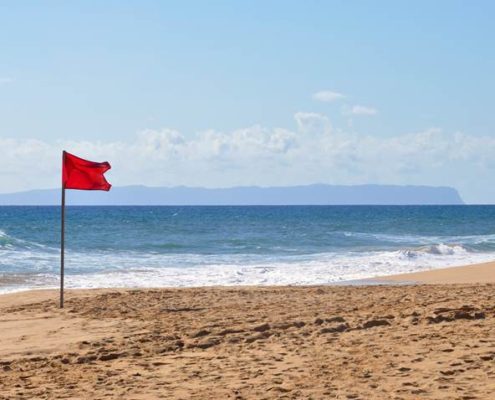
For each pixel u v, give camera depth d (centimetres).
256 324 1312
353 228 8100
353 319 1316
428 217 13012
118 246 4825
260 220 10694
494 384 779
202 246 4984
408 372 852
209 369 933
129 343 1184
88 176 1697
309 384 819
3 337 1299
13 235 5788
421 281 2509
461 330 1121
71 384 884
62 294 1691
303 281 2675
